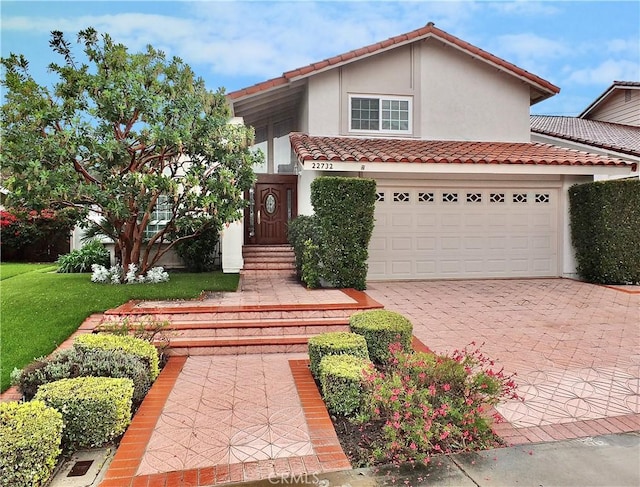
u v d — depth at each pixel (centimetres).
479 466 379
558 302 986
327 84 1329
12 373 515
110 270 1073
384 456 391
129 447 405
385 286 1155
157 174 975
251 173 1024
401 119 1374
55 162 893
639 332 773
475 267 1280
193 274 1220
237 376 584
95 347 547
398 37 1325
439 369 457
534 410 490
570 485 350
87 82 910
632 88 1870
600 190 1190
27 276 1209
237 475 364
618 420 468
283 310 794
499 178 1277
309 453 396
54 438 367
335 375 471
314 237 1052
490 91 1410
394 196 1241
